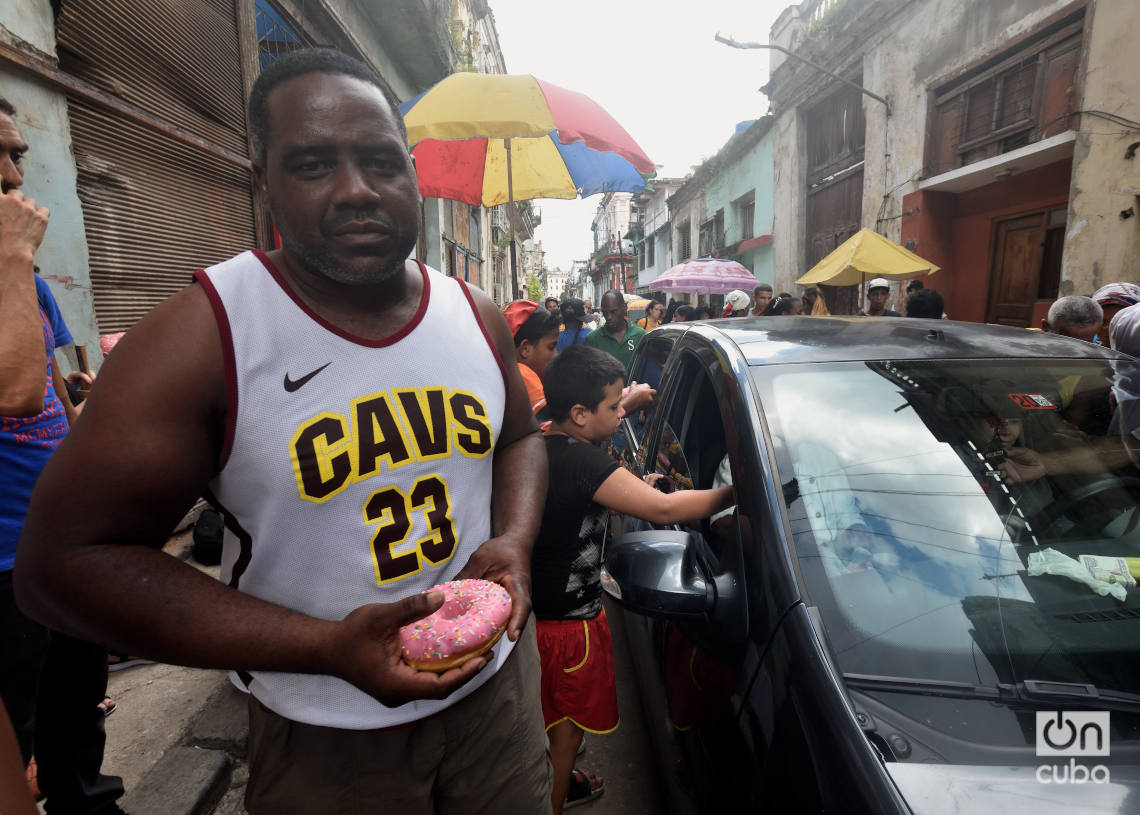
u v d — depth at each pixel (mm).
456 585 909
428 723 980
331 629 772
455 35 11078
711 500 1517
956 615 1098
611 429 1720
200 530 3172
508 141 4336
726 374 1680
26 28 2748
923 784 851
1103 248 5660
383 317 920
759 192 13891
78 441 719
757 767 1044
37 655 1494
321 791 953
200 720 2275
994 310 7656
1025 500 1309
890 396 1515
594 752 2246
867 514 1259
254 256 857
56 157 2930
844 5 9500
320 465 831
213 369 774
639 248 32531
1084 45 5688
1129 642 1053
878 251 5871
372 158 830
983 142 7238
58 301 2924
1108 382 1582
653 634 1904
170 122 3934
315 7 6176
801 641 1067
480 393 1021
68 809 1596
